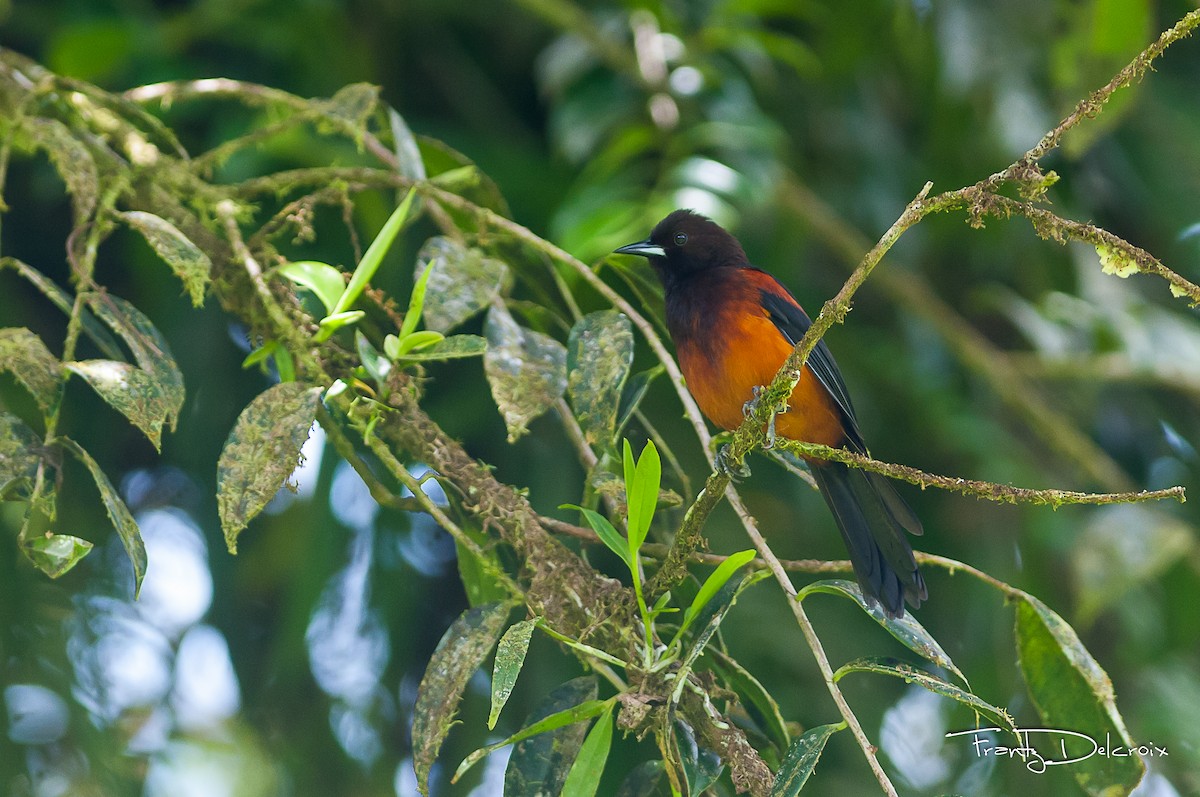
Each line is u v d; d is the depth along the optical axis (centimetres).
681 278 893
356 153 1026
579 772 528
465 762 508
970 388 1235
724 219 966
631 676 558
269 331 702
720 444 800
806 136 1220
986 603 1091
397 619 1046
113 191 689
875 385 1170
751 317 806
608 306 830
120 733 992
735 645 985
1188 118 1206
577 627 590
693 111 1073
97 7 1118
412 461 1004
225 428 1051
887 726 1041
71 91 761
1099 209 1232
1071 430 1159
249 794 1034
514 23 1190
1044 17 1131
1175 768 1020
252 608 1118
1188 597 1034
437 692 557
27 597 952
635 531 548
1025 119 1110
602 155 1047
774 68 1220
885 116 1242
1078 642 609
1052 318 1175
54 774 933
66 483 1038
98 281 1161
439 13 1181
